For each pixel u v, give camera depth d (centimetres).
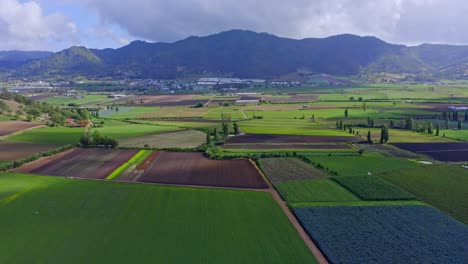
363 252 5059
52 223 5978
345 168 9562
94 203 6919
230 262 4759
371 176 8738
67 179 8506
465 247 5234
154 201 7050
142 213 6425
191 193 7544
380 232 5697
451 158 10812
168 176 8819
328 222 6047
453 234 5653
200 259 4828
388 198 7200
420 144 12850
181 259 4825
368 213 6469
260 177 8756
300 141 13312
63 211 6494
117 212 6475
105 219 6156
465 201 7181
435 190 7825
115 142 11950
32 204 6831
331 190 7762
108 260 4800
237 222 6062
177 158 10588
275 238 5500
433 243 5350
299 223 6081
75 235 5538
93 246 5188
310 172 9200
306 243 5359
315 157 10844
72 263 4725
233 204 6919
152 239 5409
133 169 9438
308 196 7369
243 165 9831
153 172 9162
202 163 10025
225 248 5144
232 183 8288
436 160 10569
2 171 9156
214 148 11575
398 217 6297
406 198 7250
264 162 10181
